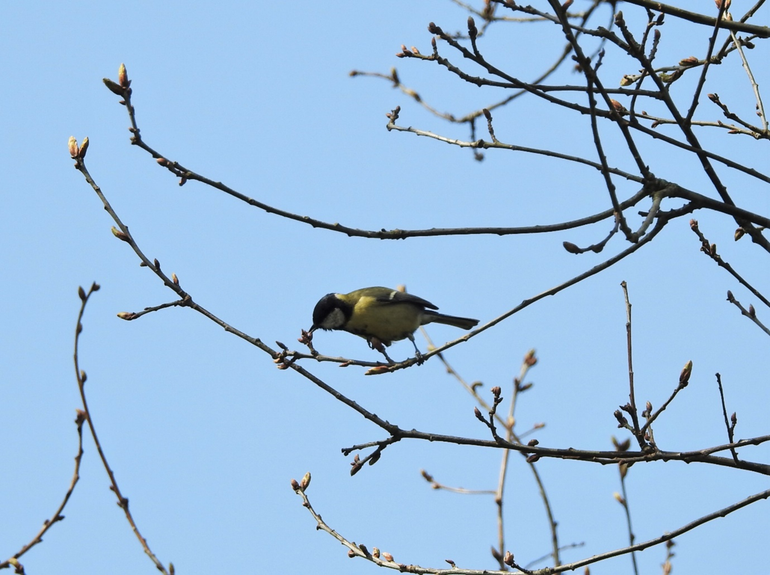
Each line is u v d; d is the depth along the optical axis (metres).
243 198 10.44
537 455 10.87
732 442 10.55
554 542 12.62
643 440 10.57
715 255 11.86
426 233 10.80
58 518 8.64
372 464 11.09
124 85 10.02
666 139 11.33
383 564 10.57
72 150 10.45
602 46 10.45
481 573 10.20
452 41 11.02
